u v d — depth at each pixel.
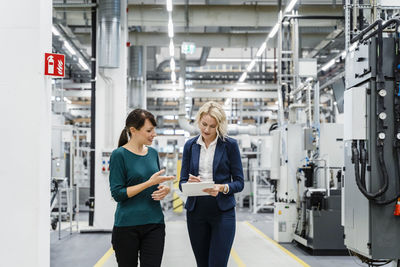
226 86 14.43
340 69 12.92
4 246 3.32
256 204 12.75
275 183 7.70
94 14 8.45
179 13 9.63
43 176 3.44
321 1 10.41
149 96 14.52
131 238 2.56
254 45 11.65
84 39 11.65
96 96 8.27
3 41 3.36
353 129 3.68
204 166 2.82
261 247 6.86
